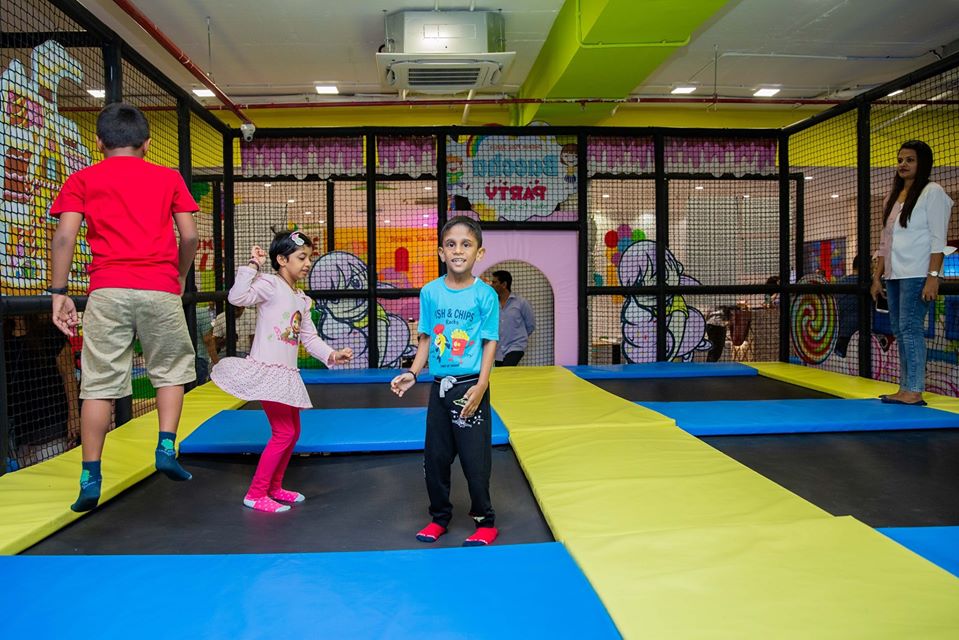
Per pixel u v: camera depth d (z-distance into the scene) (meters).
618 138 6.17
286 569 1.70
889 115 8.55
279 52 6.93
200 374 5.17
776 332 6.52
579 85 6.32
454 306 2.13
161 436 2.24
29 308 2.85
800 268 6.34
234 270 5.93
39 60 3.28
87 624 1.44
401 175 6.01
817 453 3.06
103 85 3.77
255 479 2.43
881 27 6.52
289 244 2.54
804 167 6.59
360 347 6.01
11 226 3.02
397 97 8.49
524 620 1.44
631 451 2.87
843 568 1.66
